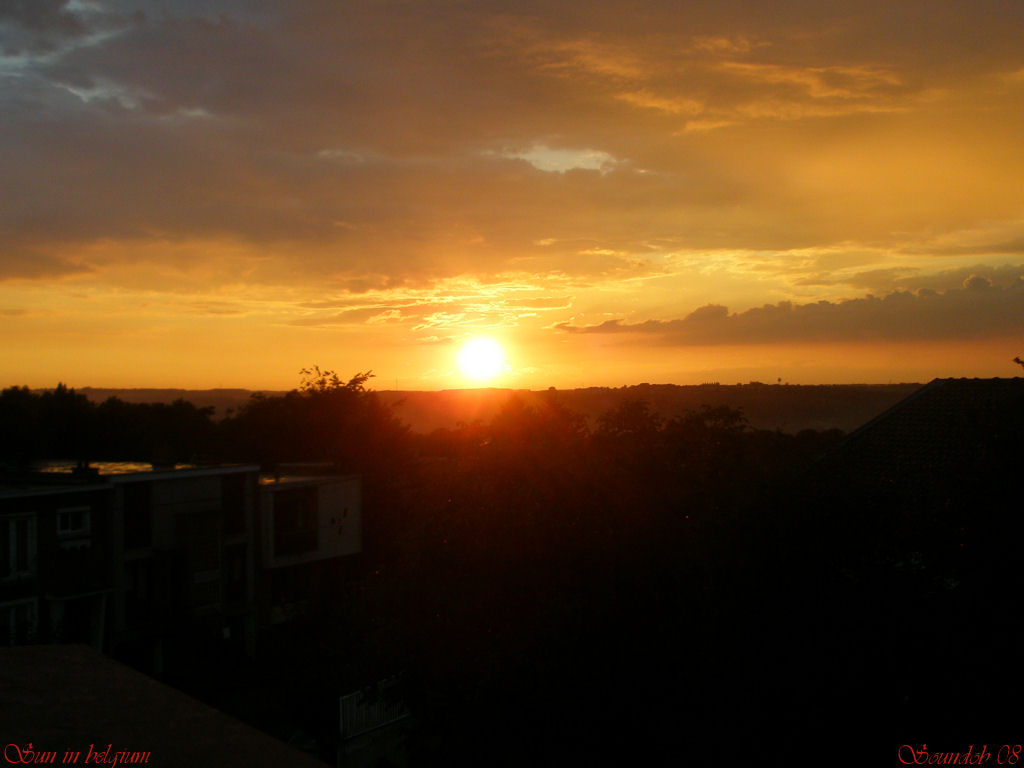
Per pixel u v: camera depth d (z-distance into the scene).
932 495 11.05
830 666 10.06
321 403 39.44
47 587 20.75
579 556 11.45
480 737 10.94
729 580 10.37
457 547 12.30
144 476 23.59
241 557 26.58
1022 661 9.18
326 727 17.62
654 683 10.32
